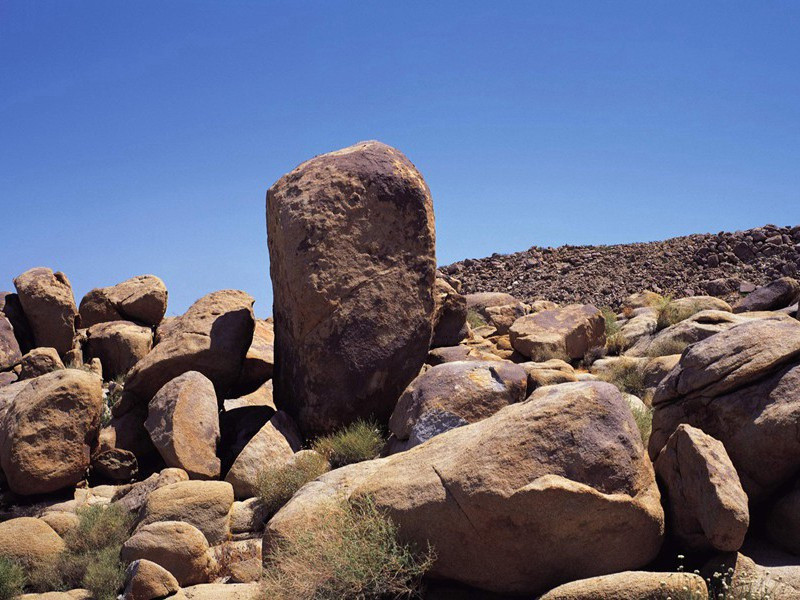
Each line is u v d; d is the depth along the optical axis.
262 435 10.17
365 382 11.02
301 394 11.19
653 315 16.22
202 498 8.56
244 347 12.30
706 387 6.98
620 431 6.27
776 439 6.37
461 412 9.35
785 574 5.58
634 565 6.11
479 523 6.10
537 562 6.07
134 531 8.47
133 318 15.82
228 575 7.71
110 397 12.68
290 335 11.41
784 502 6.30
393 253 11.55
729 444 6.71
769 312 14.20
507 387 9.55
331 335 11.04
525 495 5.93
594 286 24.80
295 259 11.20
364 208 11.45
